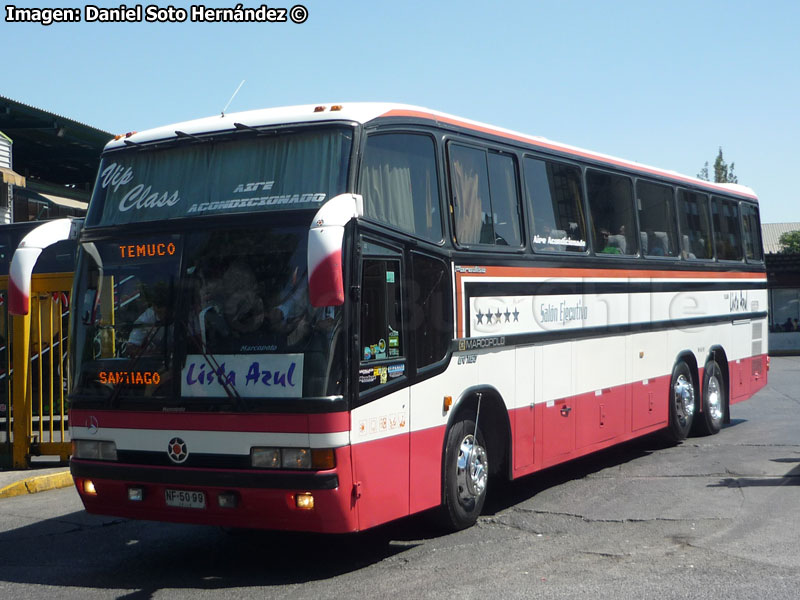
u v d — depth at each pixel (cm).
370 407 662
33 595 653
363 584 650
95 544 816
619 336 1093
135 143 748
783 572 643
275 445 636
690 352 1293
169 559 754
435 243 762
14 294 694
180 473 661
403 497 704
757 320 1565
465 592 617
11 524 908
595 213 1058
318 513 630
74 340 723
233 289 666
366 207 684
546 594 605
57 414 1264
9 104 2186
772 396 1959
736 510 844
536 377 910
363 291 664
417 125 764
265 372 645
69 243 1248
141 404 682
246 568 717
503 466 860
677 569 656
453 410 773
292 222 661
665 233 1240
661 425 1212
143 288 698
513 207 898
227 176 705
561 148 1005
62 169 2903
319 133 689
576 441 987
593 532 779
